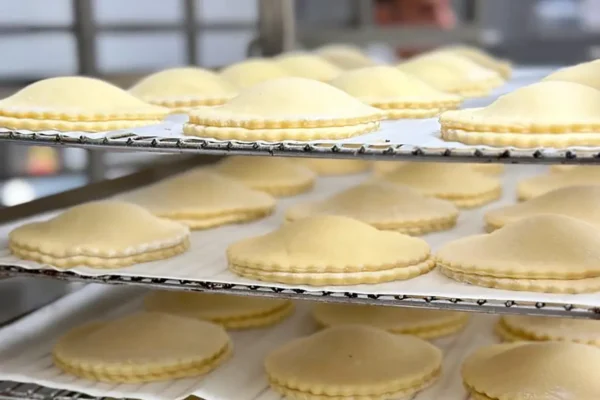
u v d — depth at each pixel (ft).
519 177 9.75
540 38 16.11
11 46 10.34
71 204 7.78
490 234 6.05
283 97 5.85
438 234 7.21
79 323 7.06
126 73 10.02
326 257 5.71
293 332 7.07
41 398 5.91
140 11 11.80
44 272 5.88
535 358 5.77
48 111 5.79
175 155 9.61
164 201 7.68
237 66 8.86
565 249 5.55
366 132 5.79
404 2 14.48
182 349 6.27
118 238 6.23
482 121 5.24
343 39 13.70
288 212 7.55
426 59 9.09
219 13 12.70
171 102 7.37
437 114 6.97
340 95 6.05
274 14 11.30
